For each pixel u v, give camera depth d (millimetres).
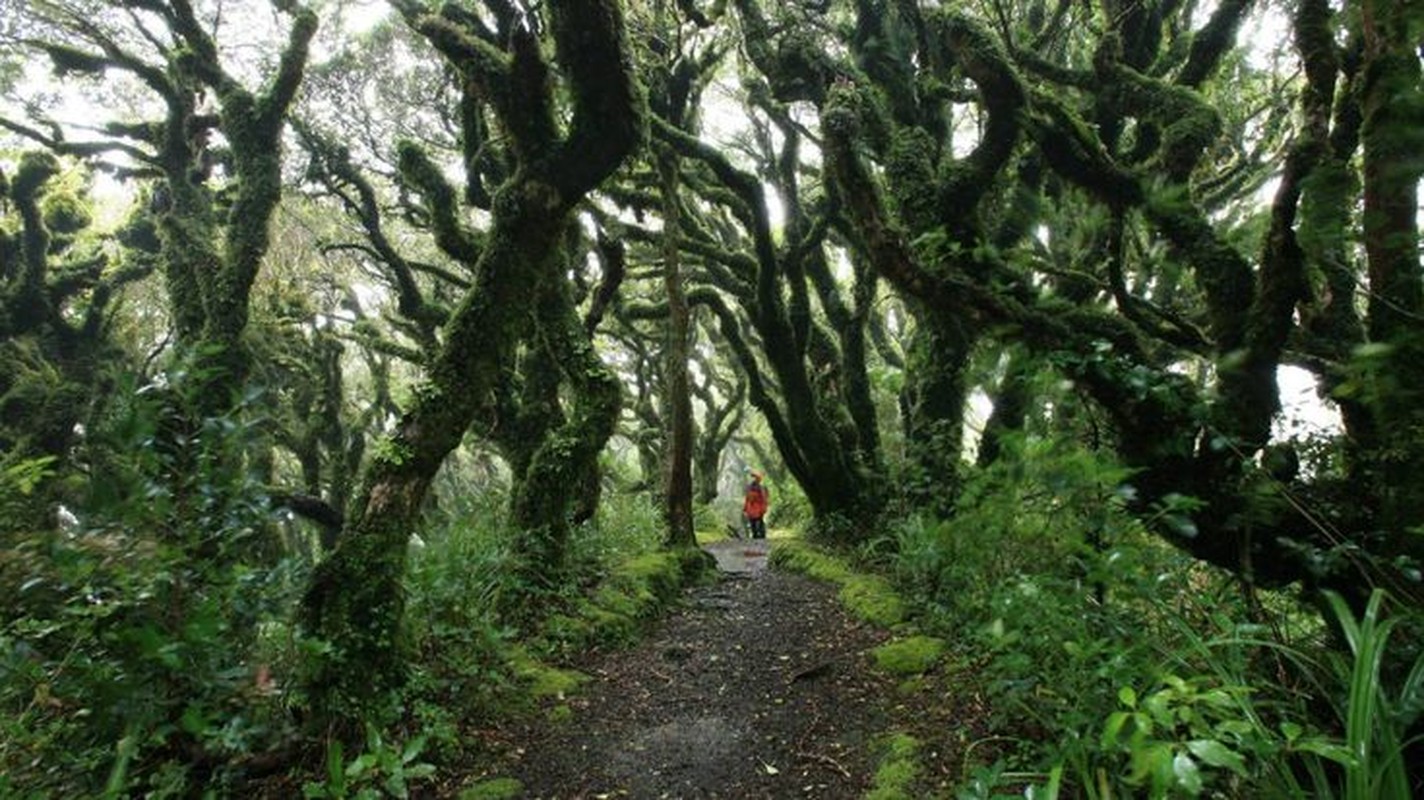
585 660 6910
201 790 4051
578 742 5234
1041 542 4266
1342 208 3463
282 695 4492
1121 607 4152
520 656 6438
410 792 4508
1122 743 2822
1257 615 3734
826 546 12312
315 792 3557
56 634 3844
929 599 7320
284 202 18109
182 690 3934
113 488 3908
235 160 10797
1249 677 3473
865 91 8742
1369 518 3748
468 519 8438
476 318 5898
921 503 9008
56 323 15406
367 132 15922
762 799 4398
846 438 13484
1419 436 3160
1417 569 3201
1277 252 4074
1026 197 6035
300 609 5082
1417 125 3021
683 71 12078
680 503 12055
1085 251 6891
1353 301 4516
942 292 4871
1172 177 5766
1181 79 7844
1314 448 4020
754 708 5785
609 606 8008
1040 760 3902
